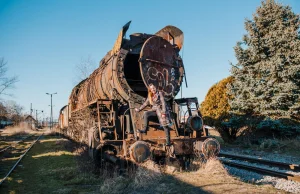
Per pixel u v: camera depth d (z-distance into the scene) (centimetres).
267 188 598
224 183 614
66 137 2406
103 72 991
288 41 1559
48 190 702
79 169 873
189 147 807
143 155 693
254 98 1602
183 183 617
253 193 549
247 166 925
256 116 1702
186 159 862
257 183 705
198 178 654
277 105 1538
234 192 553
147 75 840
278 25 1634
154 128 816
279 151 1340
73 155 1277
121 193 607
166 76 884
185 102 933
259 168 878
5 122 6519
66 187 717
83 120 1280
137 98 836
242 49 1739
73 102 1812
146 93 975
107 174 770
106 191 626
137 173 661
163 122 737
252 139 1691
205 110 1927
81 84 1772
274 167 965
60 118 3008
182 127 912
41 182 796
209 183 612
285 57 1573
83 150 1131
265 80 1616
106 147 862
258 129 1761
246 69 1731
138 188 612
